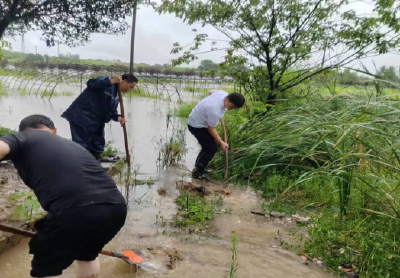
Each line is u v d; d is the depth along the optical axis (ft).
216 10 24.89
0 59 21.90
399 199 13.69
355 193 15.05
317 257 11.55
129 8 20.10
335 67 25.05
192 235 12.76
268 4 24.30
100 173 7.92
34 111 38.09
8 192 14.23
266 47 25.62
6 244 10.68
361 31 23.82
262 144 19.85
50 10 18.80
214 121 18.43
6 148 7.04
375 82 15.26
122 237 12.16
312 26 24.49
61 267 7.71
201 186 17.31
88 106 17.65
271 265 11.05
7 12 17.93
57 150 7.53
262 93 26.30
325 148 17.42
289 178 18.85
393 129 12.66
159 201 15.61
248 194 17.49
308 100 24.64
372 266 10.38
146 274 10.10
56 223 7.14
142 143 26.37
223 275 10.36
